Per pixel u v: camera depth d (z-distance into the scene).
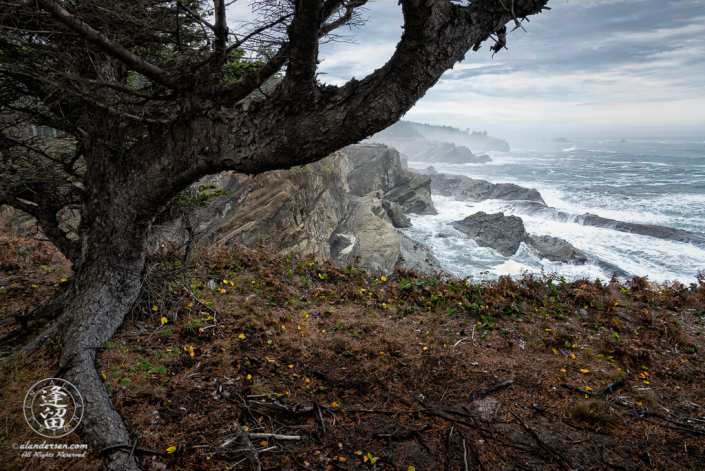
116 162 4.66
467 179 64.81
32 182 5.25
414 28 2.79
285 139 3.40
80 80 3.75
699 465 3.60
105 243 4.89
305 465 3.40
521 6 3.02
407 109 3.26
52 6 3.04
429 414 4.15
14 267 7.54
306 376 4.69
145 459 3.27
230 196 22.44
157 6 4.08
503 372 5.02
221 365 4.61
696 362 5.54
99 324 4.68
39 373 4.13
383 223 32.56
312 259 9.44
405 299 7.67
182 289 6.15
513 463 3.56
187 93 3.86
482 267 29.53
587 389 4.69
